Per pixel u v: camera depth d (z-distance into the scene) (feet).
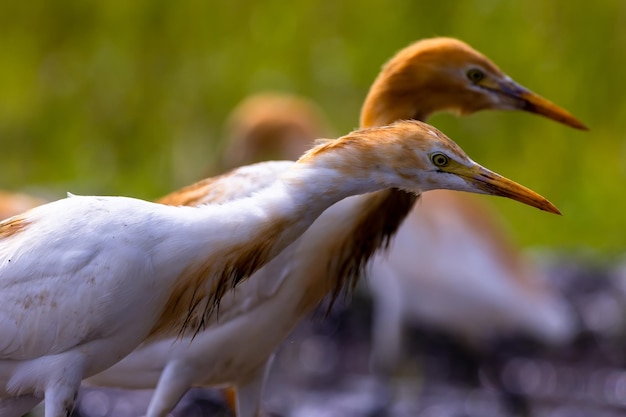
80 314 19.70
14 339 19.86
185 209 20.54
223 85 54.60
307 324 42.88
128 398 33.45
